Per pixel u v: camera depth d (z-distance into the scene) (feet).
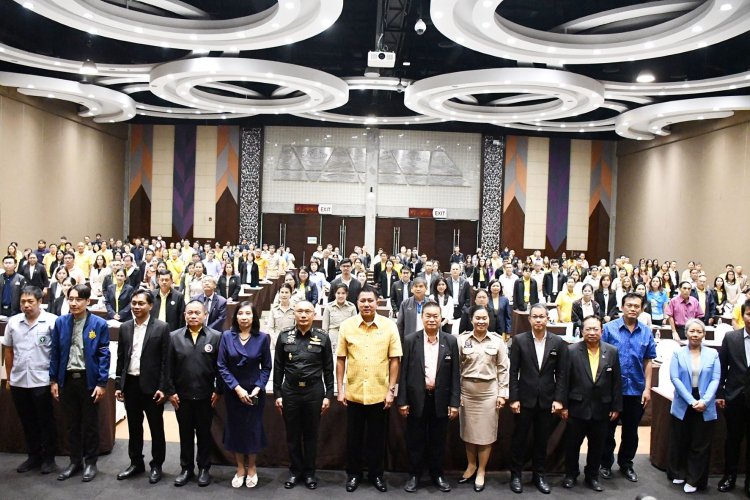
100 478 16.02
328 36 42.47
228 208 66.69
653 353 17.04
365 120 58.08
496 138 66.64
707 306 33.24
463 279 29.32
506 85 36.40
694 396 16.46
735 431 16.38
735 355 16.37
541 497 15.71
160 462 16.14
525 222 67.00
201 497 15.08
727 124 46.11
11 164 45.98
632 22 31.86
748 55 38.83
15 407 16.93
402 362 15.96
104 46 42.60
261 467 17.17
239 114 58.80
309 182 66.80
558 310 30.71
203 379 15.76
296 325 16.07
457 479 16.79
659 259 57.00
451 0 24.71
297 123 64.08
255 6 35.70
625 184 64.90
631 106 48.52
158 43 31.89
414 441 15.89
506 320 27.02
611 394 16.08
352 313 22.93
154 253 46.21
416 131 66.69
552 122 57.06
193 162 66.80
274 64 36.14
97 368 16.06
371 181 66.74
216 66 35.70
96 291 35.65
